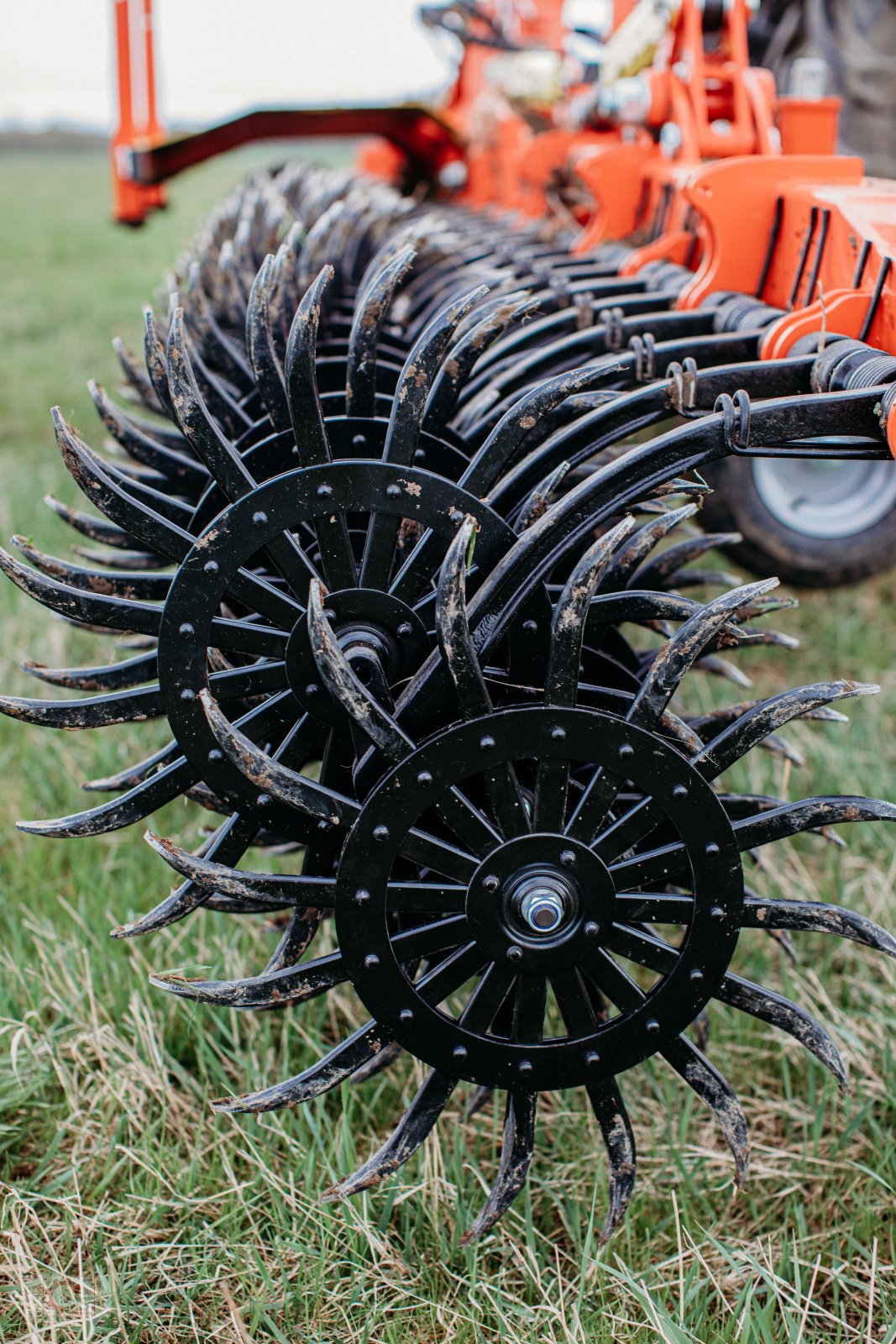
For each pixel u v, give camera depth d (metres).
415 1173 2.32
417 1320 2.07
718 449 1.91
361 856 1.84
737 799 2.20
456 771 1.82
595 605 2.02
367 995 1.91
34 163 36.78
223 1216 2.20
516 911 1.86
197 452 1.86
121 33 6.28
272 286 2.15
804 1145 2.40
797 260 2.71
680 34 3.72
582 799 1.85
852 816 1.92
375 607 1.96
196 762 2.01
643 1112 2.51
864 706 4.02
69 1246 2.18
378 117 6.66
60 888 3.15
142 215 6.45
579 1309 2.02
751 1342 1.93
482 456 1.95
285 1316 2.05
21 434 6.71
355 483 1.89
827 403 1.89
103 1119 2.43
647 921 1.91
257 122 6.37
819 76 3.31
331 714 2.01
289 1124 2.41
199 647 1.95
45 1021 2.75
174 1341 2.03
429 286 3.78
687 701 3.95
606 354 2.72
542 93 5.91
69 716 2.04
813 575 4.12
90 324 9.84
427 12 6.91
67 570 2.11
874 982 2.85
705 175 2.81
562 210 5.04
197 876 1.91
